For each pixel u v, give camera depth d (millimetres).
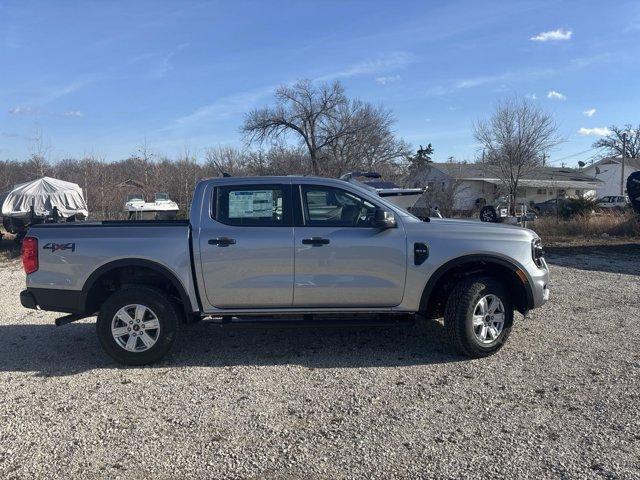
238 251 5262
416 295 5375
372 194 5508
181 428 3969
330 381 4848
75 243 5312
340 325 5395
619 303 7676
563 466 3363
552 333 6191
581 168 70000
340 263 5297
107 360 5523
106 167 30734
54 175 29609
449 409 4223
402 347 5801
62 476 3346
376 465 3426
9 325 7020
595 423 3938
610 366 5086
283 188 5449
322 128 38438
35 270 5367
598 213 20453
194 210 5422
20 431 3938
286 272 5289
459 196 38688
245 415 4176
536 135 33125
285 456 3553
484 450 3582
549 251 14336
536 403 4305
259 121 38531
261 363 5355
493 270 5660
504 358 5387
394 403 4355
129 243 5273
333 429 3924
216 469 3408
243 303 5359
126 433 3895
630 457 3451
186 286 5277
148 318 5320
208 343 6035
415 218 5535
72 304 5348
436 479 3256
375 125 37625
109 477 3332
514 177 34375
